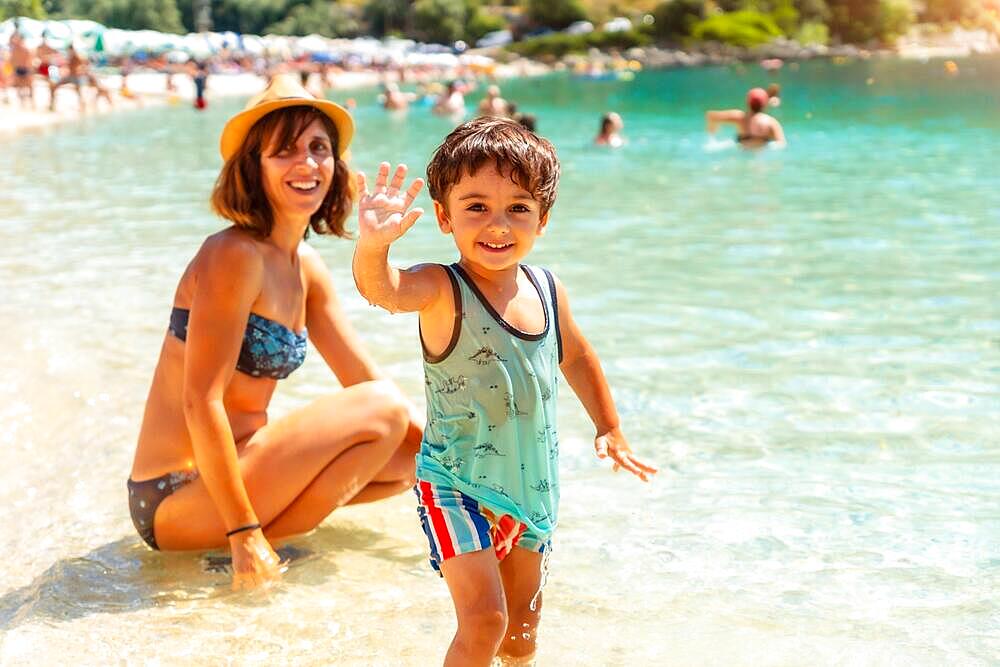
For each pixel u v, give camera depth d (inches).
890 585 131.6
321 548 148.4
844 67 2127.2
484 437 108.6
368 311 266.7
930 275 295.1
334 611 129.8
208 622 127.3
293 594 134.4
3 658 118.6
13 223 405.7
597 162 606.5
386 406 147.9
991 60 2322.8
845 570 135.8
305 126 142.3
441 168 109.3
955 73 1747.0
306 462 143.3
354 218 426.3
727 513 153.3
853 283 287.7
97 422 193.8
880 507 153.6
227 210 142.9
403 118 1018.1
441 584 137.4
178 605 131.8
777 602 128.5
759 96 662.5
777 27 2847.0
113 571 141.3
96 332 250.1
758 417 189.6
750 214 410.9
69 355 231.9
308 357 234.1
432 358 110.0
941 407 191.8
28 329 251.9
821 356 223.0
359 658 118.4
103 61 1742.1
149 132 840.9
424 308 108.1
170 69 1738.4
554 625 124.6
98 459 178.4
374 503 164.6
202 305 137.3
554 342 113.7
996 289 276.7
